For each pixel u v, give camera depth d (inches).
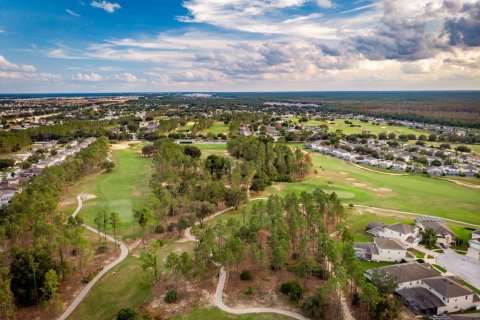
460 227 5280.5
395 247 4264.3
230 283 3722.9
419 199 6683.1
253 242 4030.5
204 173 7071.9
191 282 3745.1
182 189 6274.6
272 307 3321.9
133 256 4291.3
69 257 4227.4
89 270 3959.2
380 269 3698.3
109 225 5157.5
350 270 3351.4
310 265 3602.4
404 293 3491.6
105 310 3309.5
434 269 4010.8
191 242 4670.3
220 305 3353.8
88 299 3459.6
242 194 5974.4
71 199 6318.9
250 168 7194.9
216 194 6048.2
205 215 5482.3
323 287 3176.7
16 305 3356.3
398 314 3112.7
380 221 5482.3
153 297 3486.7
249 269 4013.3
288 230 4375.0
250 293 3523.6
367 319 3134.8
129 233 4931.1
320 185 7475.4
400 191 7204.7
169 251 4387.3
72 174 7027.6
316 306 3174.2
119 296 3503.9
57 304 3184.1
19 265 3380.9
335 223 5319.9
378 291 3336.6
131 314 3127.5
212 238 3993.6
